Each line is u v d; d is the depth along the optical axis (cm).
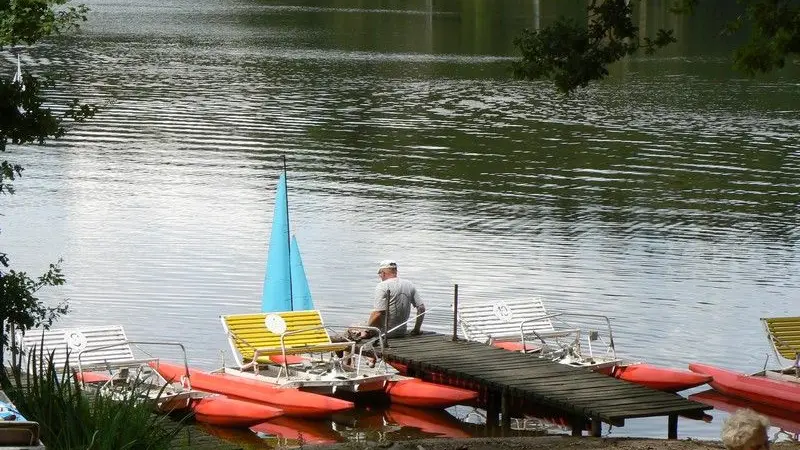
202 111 10388
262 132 9262
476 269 5209
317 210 6431
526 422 3491
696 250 5675
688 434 3331
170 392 3300
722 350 4141
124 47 16175
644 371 3734
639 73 14300
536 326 4028
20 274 2684
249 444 3219
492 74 14038
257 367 3581
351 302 4662
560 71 3631
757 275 5203
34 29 2520
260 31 19988
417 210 6506
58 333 3431
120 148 8312
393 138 9188
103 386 3027
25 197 6556
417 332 4012
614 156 8581
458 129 9762
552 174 7800
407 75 13812
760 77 13988
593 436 3080
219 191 6900
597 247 5691
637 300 4759
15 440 1886
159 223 6006
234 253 5391
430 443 2756
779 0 3609
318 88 12419
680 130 9881
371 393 3647
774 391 3591
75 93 11119
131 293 4666
